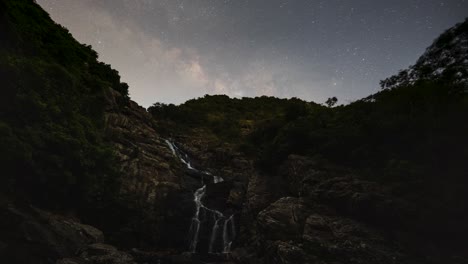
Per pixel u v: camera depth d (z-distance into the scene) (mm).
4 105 20312
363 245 20281
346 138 28844
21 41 25234
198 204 34531
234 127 69812
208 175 43719
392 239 21250
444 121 22516
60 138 22469
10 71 20281
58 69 25781
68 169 23266
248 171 47406
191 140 59062
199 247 31812
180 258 25312
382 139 26859
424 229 20781
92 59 43688
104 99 35969
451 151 21891
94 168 25844
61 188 22828
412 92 26375
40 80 22656
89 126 28234
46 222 19594
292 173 30656
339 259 20359
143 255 25047
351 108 34156
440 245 20641
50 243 18375
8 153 18734
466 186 20438
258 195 31672
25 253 17500
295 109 42594
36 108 21516
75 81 28922
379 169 25969
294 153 33719
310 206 25391
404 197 22016
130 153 34594
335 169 27938
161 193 33438
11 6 28234
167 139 53781
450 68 26016
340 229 22141
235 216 34812
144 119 47656
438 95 23922
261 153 39250
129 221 29234
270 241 24281
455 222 20125
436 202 20719
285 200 27078
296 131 33562
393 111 27391
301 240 23078
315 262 20578
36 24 32781
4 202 18188
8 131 18875
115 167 28844
